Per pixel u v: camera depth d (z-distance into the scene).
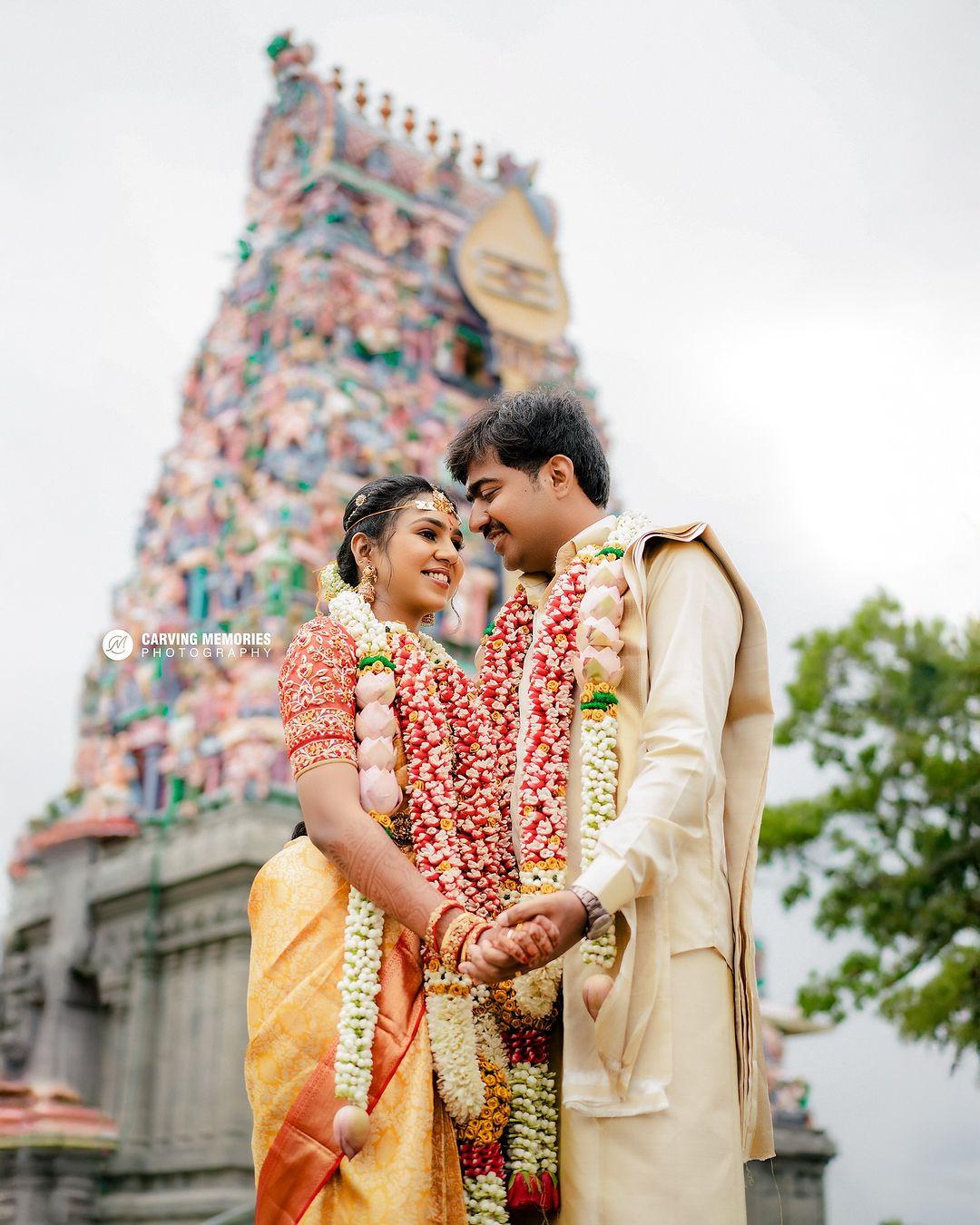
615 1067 1.97
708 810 2.11
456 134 20.03
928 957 11.90
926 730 12.32
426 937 1.96
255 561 16.66
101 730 17.23
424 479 2.46
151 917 15.23
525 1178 2.08
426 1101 1.95
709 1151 1.95
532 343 19.23
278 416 17.19
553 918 1.88
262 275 18.41
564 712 2.28
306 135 18.70
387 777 2.09
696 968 2.04
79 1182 13.36
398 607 2.37
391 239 18.69
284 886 2.12
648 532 2.24
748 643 2.28
